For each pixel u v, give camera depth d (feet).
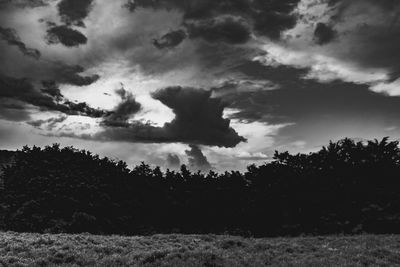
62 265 67.15
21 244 84.79
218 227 170.91
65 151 185.06
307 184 152.25
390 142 149.07
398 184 141.59
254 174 170.19
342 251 81.71
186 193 180.75
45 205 151.02
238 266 67.21
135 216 176.45
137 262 70.18
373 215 133.59
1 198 157.38
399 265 67.77
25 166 168.86
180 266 64.80
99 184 172.96
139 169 197.88
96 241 93.97
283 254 79.71
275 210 157.17
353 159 151.64
